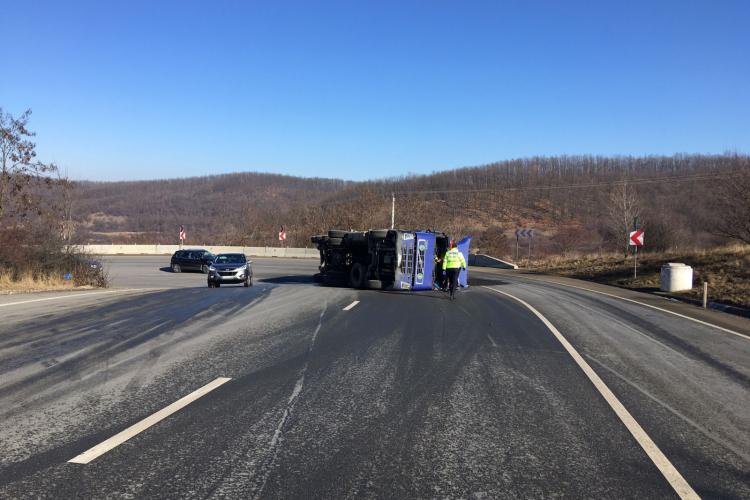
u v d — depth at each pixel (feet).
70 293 58.95
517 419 18.62
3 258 65.36
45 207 71.67
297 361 26.68
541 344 32.30
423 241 72.02
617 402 20.76
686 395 21.97
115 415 18.38
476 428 17.67
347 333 34.76
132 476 13.78
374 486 13.47
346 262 77.36
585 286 88.48
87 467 14.25
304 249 216.54
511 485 13.65
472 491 13.30
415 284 71.05
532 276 120.78
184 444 15.92
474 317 43.93
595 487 13.60
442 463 14.90
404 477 14.01
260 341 31.65
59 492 12.88
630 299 65.31
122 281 101.81
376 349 29.81
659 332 38.75
